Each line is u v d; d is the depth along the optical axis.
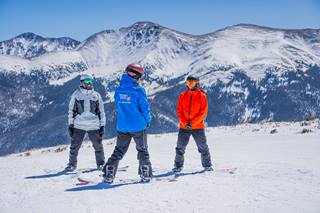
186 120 7.61
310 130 16.00
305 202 5.06
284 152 10.28
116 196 5.77
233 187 6.06
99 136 8.38
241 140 14.59
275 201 5.14
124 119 6.88
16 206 5.44
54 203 5.51
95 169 8.46
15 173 8.16
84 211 5.03
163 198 5.54
